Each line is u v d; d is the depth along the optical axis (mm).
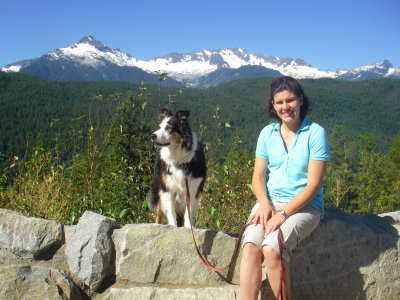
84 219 3297
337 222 3557
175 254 3260
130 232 3217
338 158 48531
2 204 4461
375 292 3598
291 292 3494
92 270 3125
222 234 3379
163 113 4715
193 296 3143
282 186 3240
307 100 3291
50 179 4652
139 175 5969
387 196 29625
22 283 2949
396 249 3654
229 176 6117
